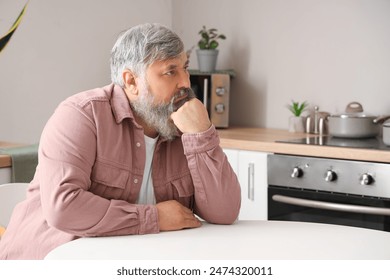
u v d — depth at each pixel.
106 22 3.68
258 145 3.12
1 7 3.15
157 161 1.95
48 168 1.75
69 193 1.71
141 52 1.85
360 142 3.04
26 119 3.32
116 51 1.92
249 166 3.16
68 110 1.82
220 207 1.90
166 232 1.78
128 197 1.88
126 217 1.74
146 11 3.93
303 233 1.77
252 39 3.81
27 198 1.96
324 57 3.55
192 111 1.89
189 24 4.06
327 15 3.52
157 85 1.86
